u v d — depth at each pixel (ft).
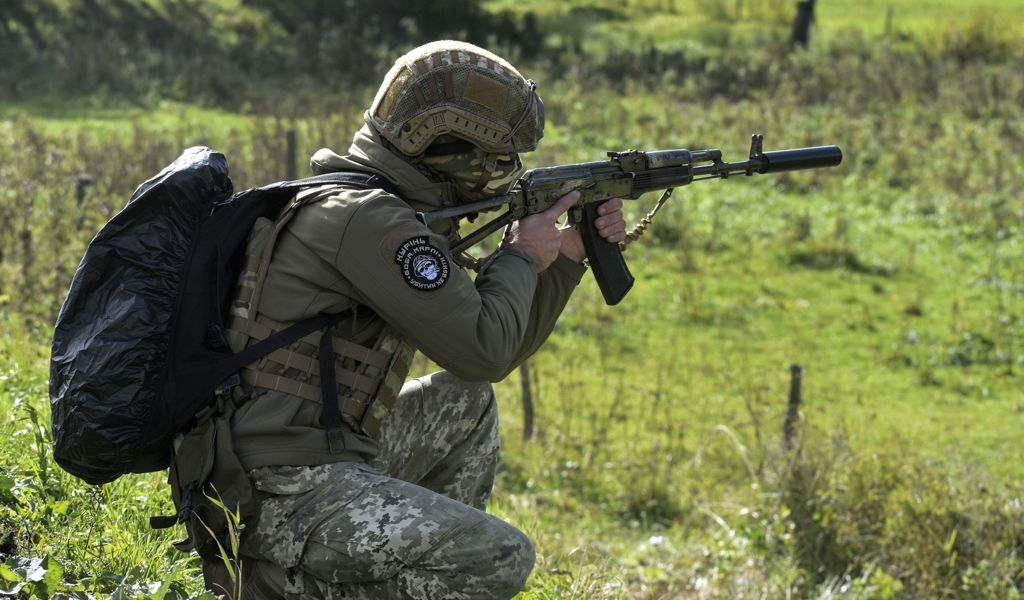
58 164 46.14
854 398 40.75
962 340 46.29
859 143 71.56
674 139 71.61
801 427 29.78
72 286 8.58
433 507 8.50
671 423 37.63
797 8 107.55
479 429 10.66
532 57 96.73
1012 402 41.34
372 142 9.41
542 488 31.86
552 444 34.86
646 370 42.47
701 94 85.81
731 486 32.24
